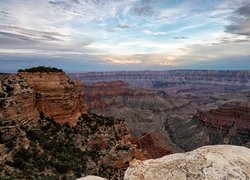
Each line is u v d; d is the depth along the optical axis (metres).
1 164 32.88
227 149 7.27
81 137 55.69
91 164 47.97
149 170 6.82
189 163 6.82
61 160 42.91
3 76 50.66
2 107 41.75
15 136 39.28
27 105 49.53
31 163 36.62
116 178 48.69
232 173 6.41
